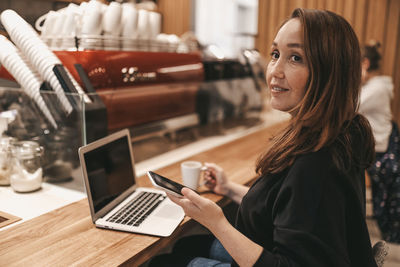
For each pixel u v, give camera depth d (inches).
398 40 122.8
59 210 44.6
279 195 30.9
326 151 30.9
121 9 61.9
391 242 93.5
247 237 35.4
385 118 95.0
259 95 102.6
